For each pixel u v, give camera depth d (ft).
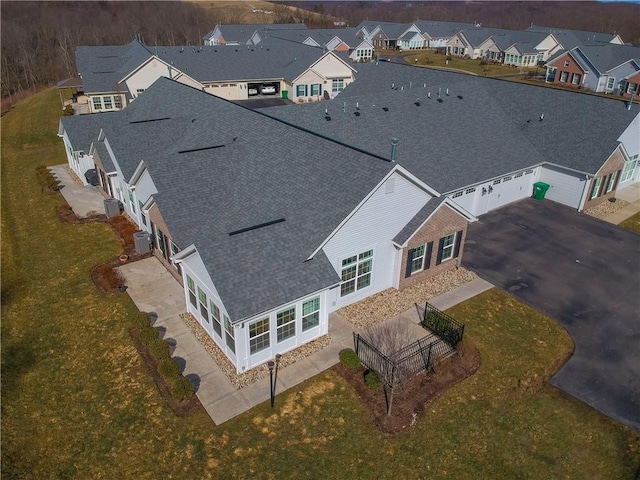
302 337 59.67
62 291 72.13
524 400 53.16
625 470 45.50
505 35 331.16
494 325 65.10
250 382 54.39
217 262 53.67
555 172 103.19
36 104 193.57
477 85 118.52
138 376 55.47
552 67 257.34
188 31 353.10
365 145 90.79
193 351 59.06
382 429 49.08
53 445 47.50
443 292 72.28
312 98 204.03
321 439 47.88
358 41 321.93
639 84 221.66
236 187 73.97
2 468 45.16
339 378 55.31
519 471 45.29
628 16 488.44
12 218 97.81
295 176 69.77
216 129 91.09
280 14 474.49
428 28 402.93
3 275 76.89
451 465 45.68
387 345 59.77
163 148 91.66
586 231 92.02
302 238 59.98
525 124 111.86
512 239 88.43
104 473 44.60
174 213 68.08
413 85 133.18
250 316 50.88
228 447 46.83
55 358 58.90
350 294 67.62
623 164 103.60
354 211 60.23
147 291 71.72
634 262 81.25
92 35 301.63
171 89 116.88
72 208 100.99
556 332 64.03
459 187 88.12
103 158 95.50
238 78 198.29
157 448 46.75
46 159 134.10
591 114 104.42
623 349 61.11
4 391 54.03
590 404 52.75
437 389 54.19
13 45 253.85
